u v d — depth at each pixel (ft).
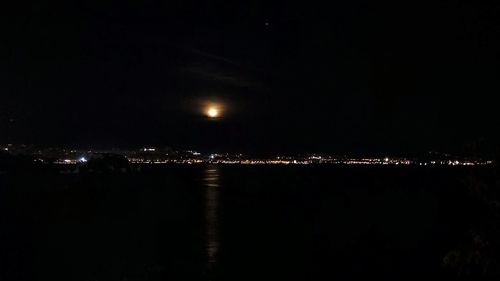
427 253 77.82
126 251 78.02
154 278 61.31
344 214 128.57
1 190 208.85
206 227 107.24
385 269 68.13
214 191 219.20
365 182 281.74
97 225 108.99
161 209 144.15
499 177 25.14
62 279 59.88
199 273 63.98
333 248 83.05
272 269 67.31
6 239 89.92
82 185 236.43
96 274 62.85
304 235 95.45
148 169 513.04
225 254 76.28
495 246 25.07
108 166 328.49
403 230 97.50
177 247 82.69
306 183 282.97
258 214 131.64
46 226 107.96
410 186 236.22
